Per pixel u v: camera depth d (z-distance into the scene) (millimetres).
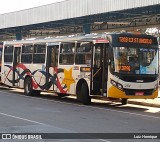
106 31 32562
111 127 12539
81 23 30344
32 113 15344
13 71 25219
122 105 19797
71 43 20172
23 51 24281
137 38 18141
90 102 19297
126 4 23766
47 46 21969
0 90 27312
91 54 18609
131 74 17844
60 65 20812
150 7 23078
